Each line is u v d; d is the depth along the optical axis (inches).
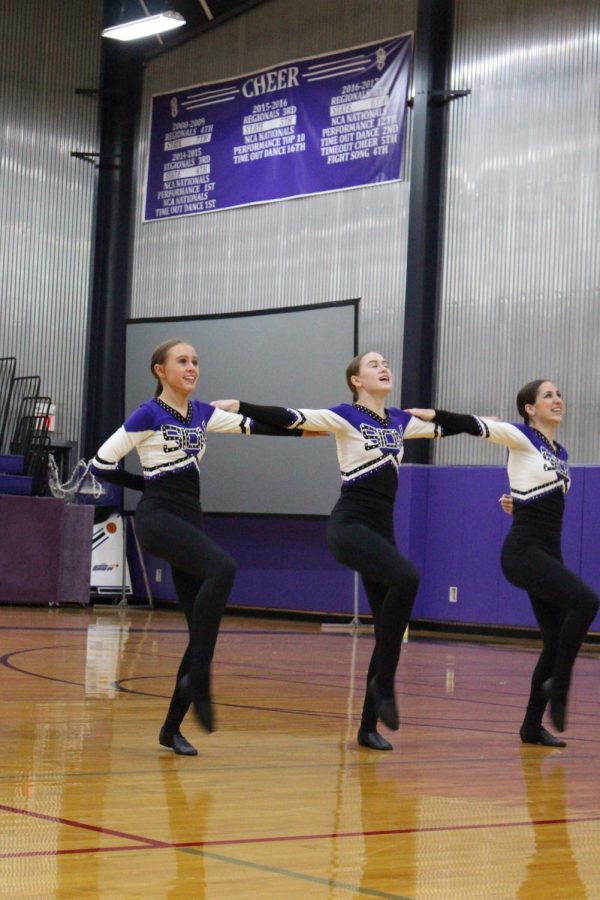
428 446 470.3
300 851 101.2
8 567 484.7
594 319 427.5
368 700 168.1
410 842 106.3
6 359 533.0
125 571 534.3
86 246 576.1
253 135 535.2
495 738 180.7
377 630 169.5
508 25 460.4
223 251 542.6
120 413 563.8
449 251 470.6
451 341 466.3
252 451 489.7
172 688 228.5
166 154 564.7
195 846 101.5
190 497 161.0
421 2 475.8
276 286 522.6
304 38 519.5
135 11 565.6
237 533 522.0
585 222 433.1
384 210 488.7
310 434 172.6
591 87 435.5
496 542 434.0
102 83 579.5
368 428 170.9
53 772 136.3
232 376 494.6
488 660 334.3
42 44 571.5
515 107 456.4
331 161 507.2
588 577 407.2
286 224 521.3
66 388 568.4
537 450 180.7
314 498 471.2
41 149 568.7
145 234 571.2
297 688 243.3
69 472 560.4
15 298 559.8
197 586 159.9
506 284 453.4
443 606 447.2
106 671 255.6
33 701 201.0
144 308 567.8
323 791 130.9
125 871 91.7
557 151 442.9
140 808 117.3
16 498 486.3
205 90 552.7
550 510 179.6
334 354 465.4
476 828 113.7
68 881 88.0
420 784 137.7
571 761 160.2
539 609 179.5
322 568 490.9
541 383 186.4
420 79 474.3
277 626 456.1
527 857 102.1
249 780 136.5
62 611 483.2
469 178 466.9
